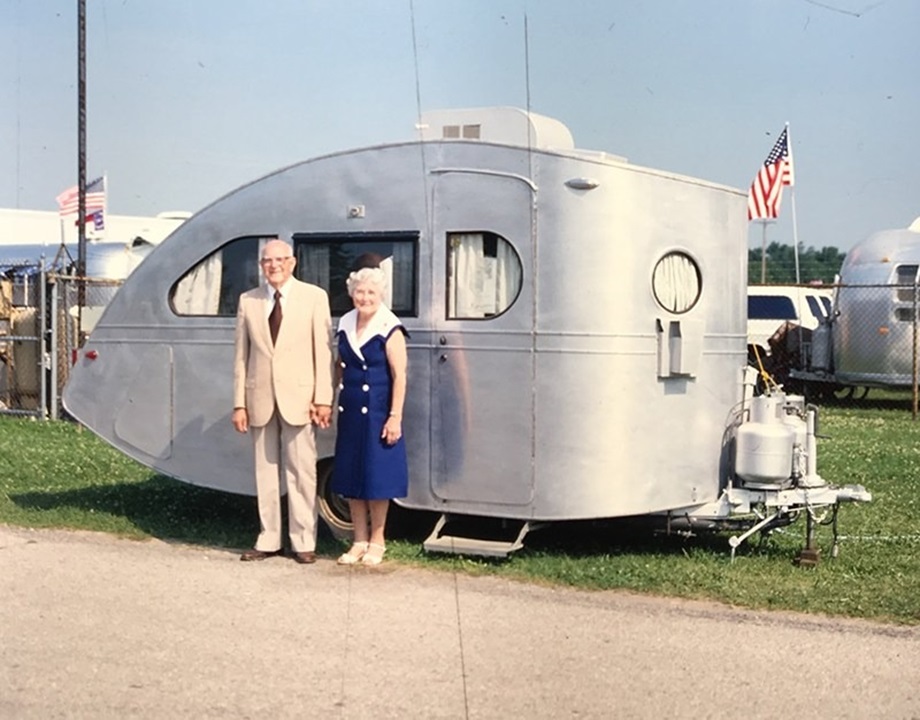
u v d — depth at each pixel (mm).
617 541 8398
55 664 5590
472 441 7629
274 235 8336
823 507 8227
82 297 16109
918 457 13102
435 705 5109
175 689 5270
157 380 8773
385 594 6906
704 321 7812
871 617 6594
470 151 7660
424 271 7770
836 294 21562
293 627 6223
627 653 5875
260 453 7789
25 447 12617
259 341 7707
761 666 5711
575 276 7410
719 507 7836
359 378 7457
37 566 7480
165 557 7793
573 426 7430
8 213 28688
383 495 7430
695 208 7816
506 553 7516
